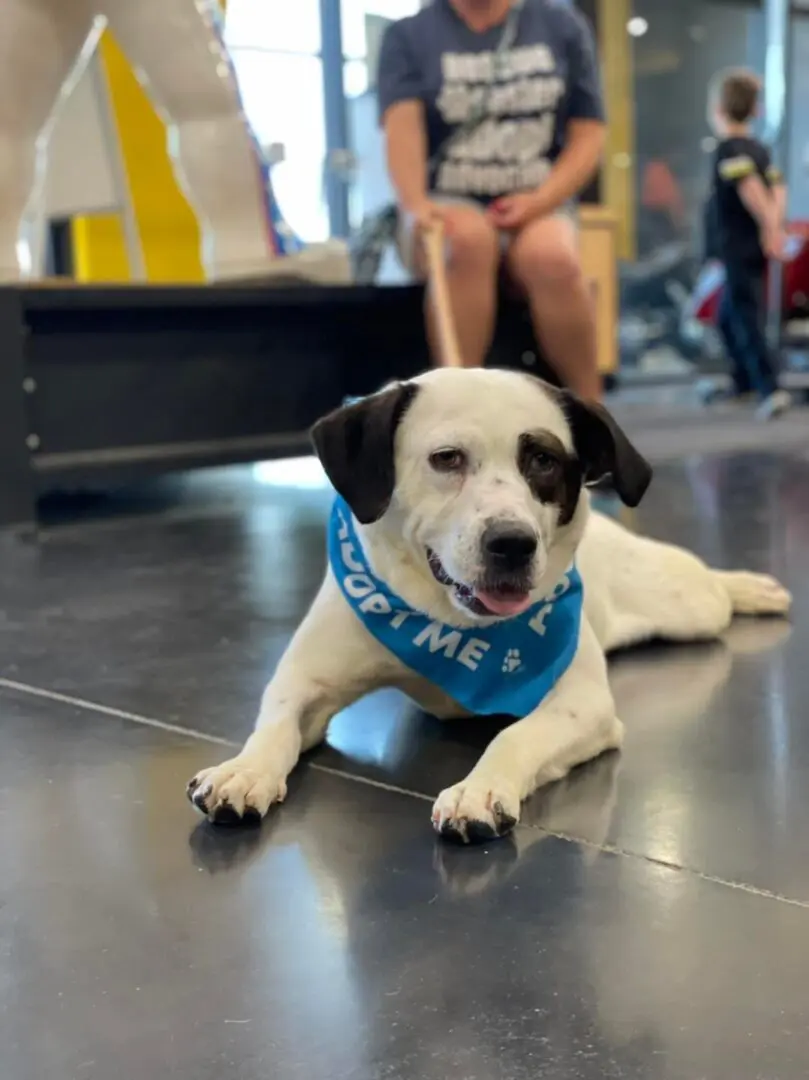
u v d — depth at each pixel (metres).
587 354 4.57
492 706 1.79
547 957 1.21
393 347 5.08
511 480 1.66
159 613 2.80
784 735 1.89
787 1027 1.08
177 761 1.83
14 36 4.01
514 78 4.48
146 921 1.31
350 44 8.97
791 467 5.06
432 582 1.76
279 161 5.14
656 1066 1.03
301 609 2.80
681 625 2.42
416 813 1.60
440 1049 1.06
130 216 5.38
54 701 2.14
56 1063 1.05
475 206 4.55
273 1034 1.09
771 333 9.17
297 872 1.42
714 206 7.85
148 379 4.45
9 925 1.31
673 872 1.41
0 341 3.95
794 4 11.11
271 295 4.59
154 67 4.48
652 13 10.36
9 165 4.11
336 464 1.71
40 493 5.01
